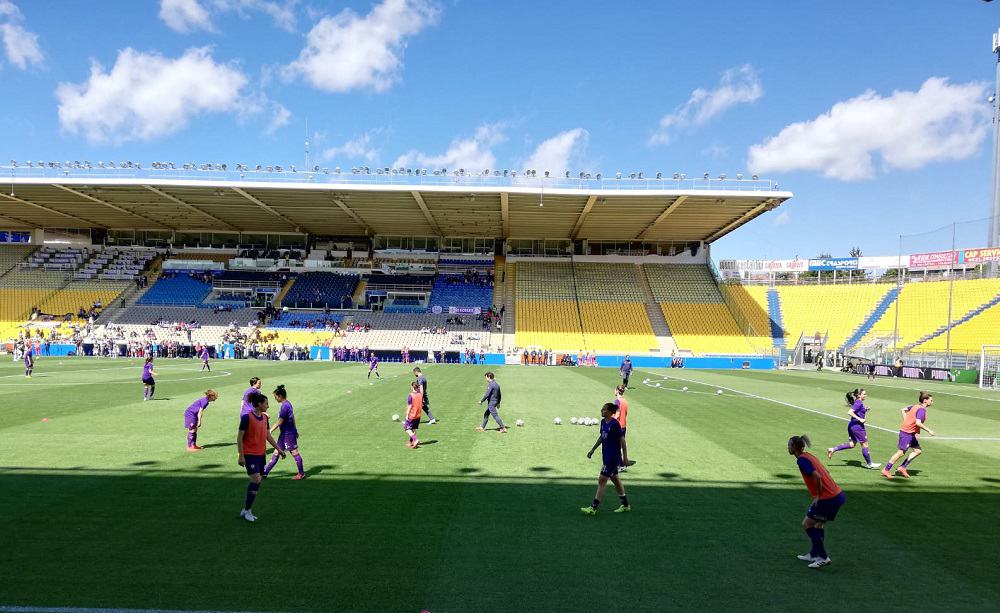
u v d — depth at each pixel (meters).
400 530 8.09
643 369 44.66
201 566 6.81
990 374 36.12
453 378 32.69
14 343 43.09
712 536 8.09
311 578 6.53
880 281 59.59
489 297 59.28
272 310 55.97
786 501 9.76
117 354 48.81
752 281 63.50
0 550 7.21
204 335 52.22
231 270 60.66
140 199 48.06
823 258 62.94
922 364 43.34
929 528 8.57
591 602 6.06
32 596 6.03
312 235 64.62
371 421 17.11
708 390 28.16
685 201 45.28
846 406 22.84
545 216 52.38
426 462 12.09
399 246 64.81
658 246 64.94
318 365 42.25
